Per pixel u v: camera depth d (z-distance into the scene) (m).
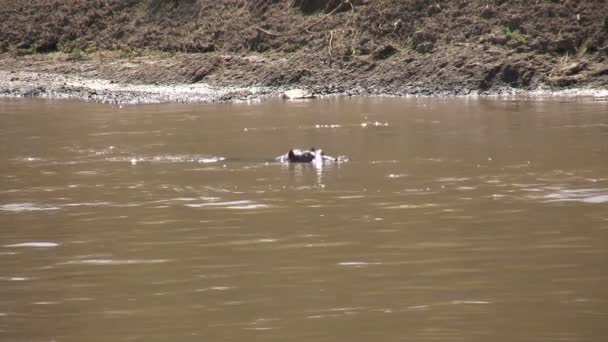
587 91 117.69
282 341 32.62
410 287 38.47
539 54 127.25
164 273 41.44
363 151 76.00
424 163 68.88
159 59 161.12
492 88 123.94
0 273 42.09
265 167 69.75
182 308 36.47
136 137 89.25
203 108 117.56
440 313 35.16
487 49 129.75
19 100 135.88
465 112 102.06
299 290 38.41
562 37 127.69
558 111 99.12
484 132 84.69
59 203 57.66
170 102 127.38
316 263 42.38
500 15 134.62
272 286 39.06
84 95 139.88
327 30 149.50
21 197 59.84
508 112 100.25
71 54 173.75
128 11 180.38
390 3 146.62
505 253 43.22
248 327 34.09
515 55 127.38
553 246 44.19
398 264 41.91
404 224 49.50
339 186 60.75
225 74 147.38
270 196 58.22
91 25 180.75
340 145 79.81
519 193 56.75
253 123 98.56
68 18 184.00
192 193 59.78
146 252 45.16
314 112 108.19
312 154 71.94
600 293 37.00
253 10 161.62
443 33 136.75
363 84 133.38
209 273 41.22
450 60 130.50
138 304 37.12
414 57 134.75
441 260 42.38
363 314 35.22
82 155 77.81
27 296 38.56
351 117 101.44
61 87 148.25
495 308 35.59
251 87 141.00
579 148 73.19
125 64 161.75
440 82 127.69
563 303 35.97
